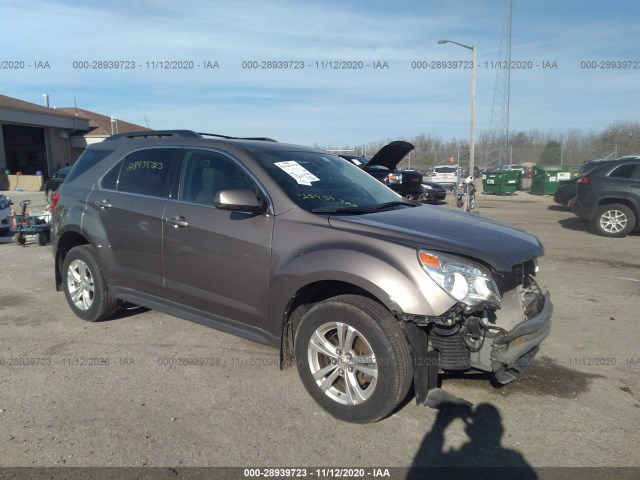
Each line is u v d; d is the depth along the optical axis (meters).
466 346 3.18
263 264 3.65
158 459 2.92
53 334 4.82
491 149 41.56
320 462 2.92
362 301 3.24
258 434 3.18
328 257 3.31
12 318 5.29
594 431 3.24
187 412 3.43
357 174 4.75
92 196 4.93
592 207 11.20
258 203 3.67
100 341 4.65
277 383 3.86
